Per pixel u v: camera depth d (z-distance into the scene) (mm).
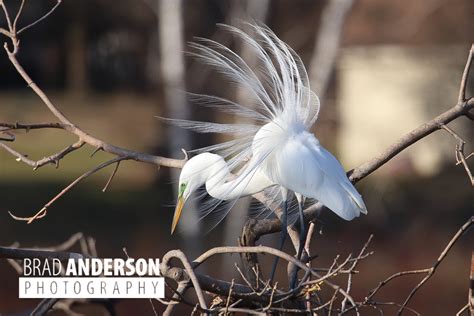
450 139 21203
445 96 21578
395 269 17953
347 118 22562
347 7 15727
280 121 5070
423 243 19781
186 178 5039
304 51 18438
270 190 5488
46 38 32219
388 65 22359
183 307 12141
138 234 20562
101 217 21984
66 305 5887
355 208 4824
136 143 27156
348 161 22688
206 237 17375
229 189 5062
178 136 16484
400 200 21250
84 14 27359
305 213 5164
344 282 15594
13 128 4770
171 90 16016
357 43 22328
